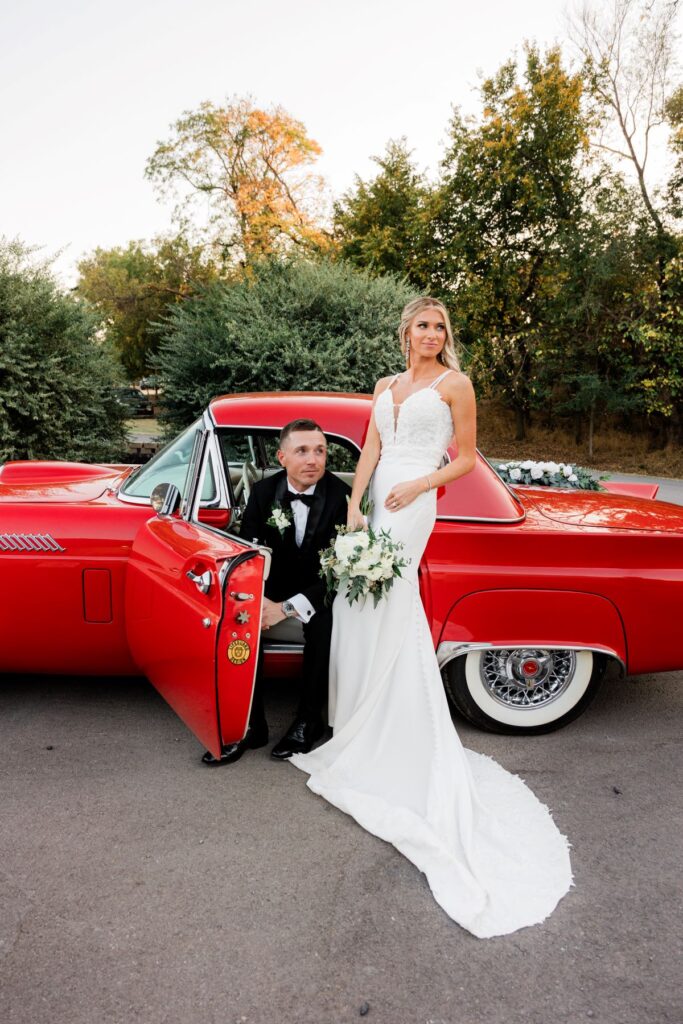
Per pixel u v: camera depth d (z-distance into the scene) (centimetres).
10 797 271
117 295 3294
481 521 313
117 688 370
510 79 1961
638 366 1791
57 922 210
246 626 247
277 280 1252
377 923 215
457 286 2128
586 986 193
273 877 233
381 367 1188
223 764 300
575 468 457
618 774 304
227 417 333
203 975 192
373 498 303
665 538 314
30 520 319
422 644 290
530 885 232
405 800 274
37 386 1025
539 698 331
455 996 189
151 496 304
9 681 377
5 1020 176
